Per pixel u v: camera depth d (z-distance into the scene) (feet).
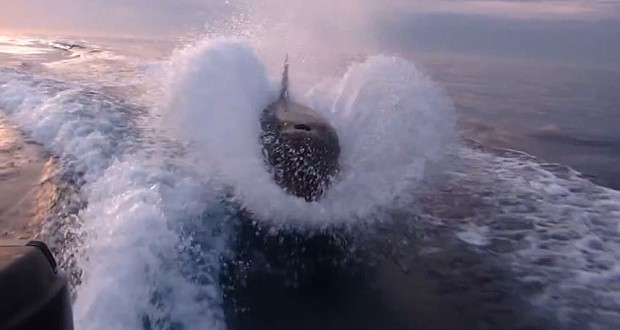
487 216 31.24
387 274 25.41
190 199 30.09
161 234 25.48
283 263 26.11
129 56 103.09
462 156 42.19
